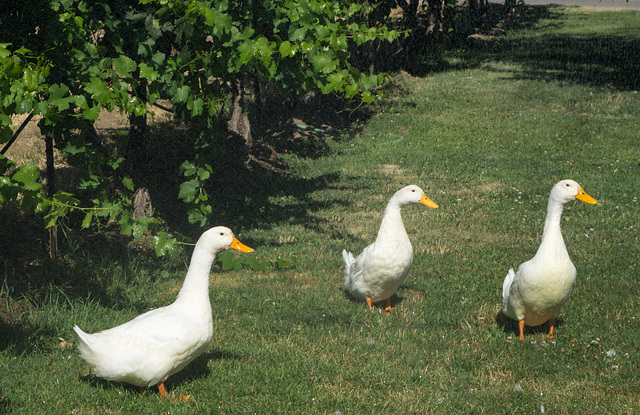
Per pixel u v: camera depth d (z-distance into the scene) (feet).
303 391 17.51
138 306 24.08
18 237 29.58
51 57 21.95
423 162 48.88
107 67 22.36
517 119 61.00
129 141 32.81
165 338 15.98
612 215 36.35
